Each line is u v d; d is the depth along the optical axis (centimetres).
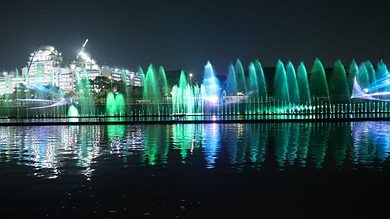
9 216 1050
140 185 1338
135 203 1141
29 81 18750
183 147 2181
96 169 1611
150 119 4647
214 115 4653
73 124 4188
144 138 2683
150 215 1039
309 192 1216
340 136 2569
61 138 2820
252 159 1758
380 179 1352
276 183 1327
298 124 3609
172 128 3469
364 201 1119
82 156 1947
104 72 17862
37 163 1770
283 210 1059
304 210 1055
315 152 1911
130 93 11406
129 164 1705
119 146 2286
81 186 1336
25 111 8894
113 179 1428
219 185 1318
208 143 2331
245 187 1287
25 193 1260
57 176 1491
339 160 1695
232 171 1520
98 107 8906
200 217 1020
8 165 1727
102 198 1194
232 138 2570
